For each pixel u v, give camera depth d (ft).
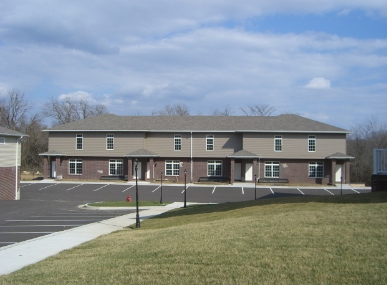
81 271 36.06
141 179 183.42
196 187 163.22
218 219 61.72
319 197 68.85
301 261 33.37
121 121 191.62
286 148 178.70
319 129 178.50
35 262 42.98
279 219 49.60
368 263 31.94
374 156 72.13
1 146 121.80
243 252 36.99
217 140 182.70
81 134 185.68
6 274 37.78
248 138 179.32
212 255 36.94
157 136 184.75
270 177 180.24
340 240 37.81
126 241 50.08
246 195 141.69
